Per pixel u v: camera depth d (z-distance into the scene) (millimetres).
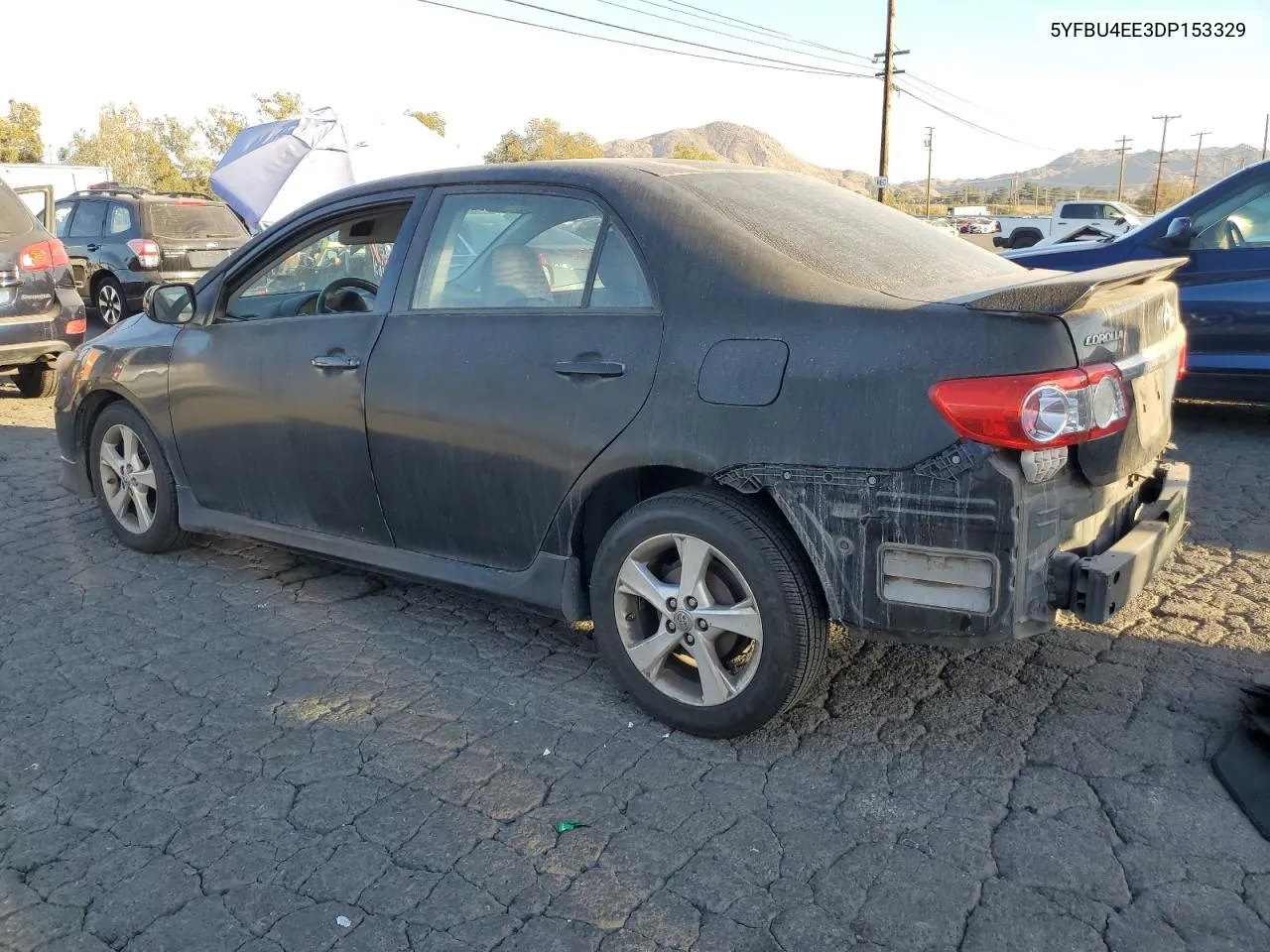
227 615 4289
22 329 8125
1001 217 34969
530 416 3393
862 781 2961
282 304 4355
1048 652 3729
